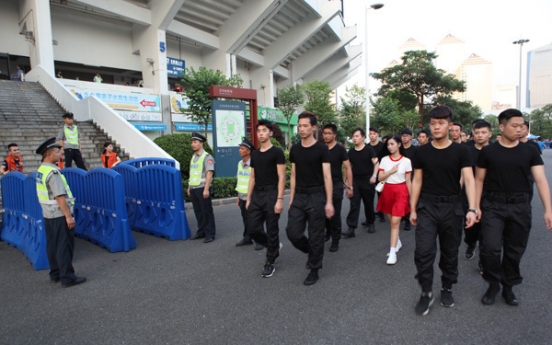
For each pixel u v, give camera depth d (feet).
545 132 221.05
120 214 18.78
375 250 17.87
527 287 12.73
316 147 13.25
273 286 13.34
